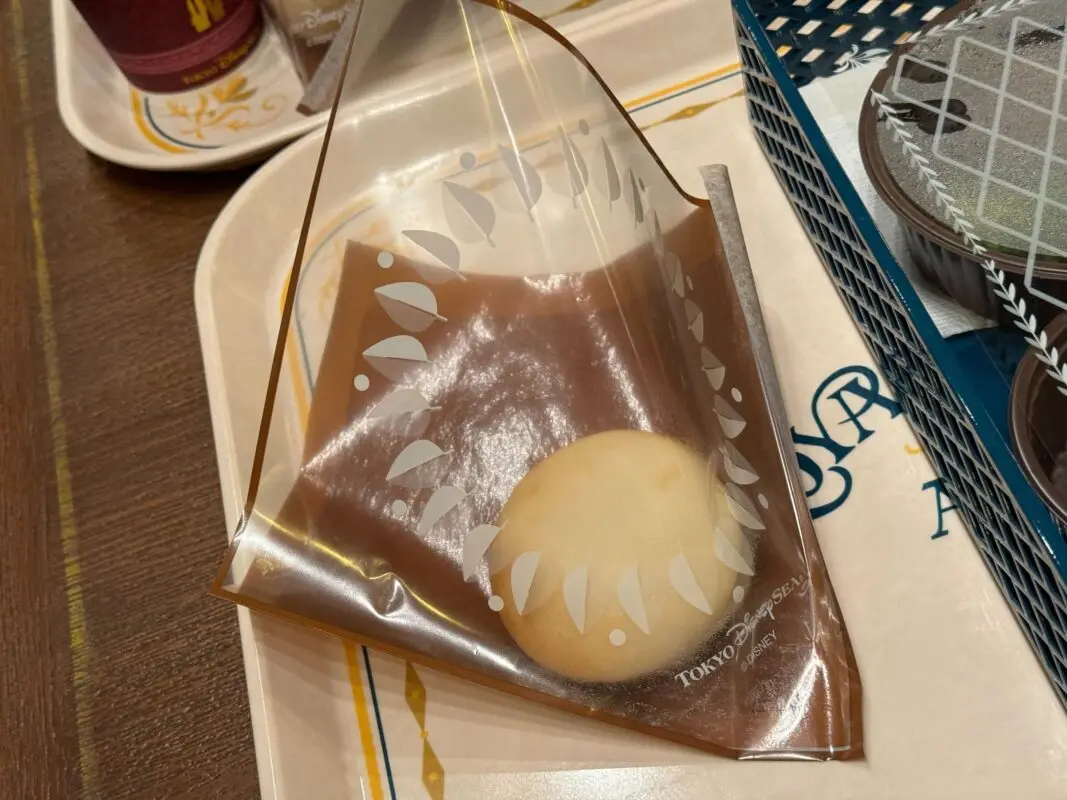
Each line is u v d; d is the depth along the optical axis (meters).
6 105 0.57
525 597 0.33
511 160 0.35
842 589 0.37
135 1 0.50
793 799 0.34
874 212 0.36
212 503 0.43
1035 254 0.32
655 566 0.33
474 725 0.37
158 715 0.39
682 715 0.34
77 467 0.45
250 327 0.44
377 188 0.35
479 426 0.35
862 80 0.39
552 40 0.34
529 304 0.36
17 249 0.52
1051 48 0.36
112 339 0.48
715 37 0.48
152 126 0.53
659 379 0.35
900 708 0.35
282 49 0.54
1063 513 0.30
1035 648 0.34
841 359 0.41
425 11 0.34
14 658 0.41
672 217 0.36
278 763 0.34
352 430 0.34
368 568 0.34
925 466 0.38
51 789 0.38
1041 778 0.33
